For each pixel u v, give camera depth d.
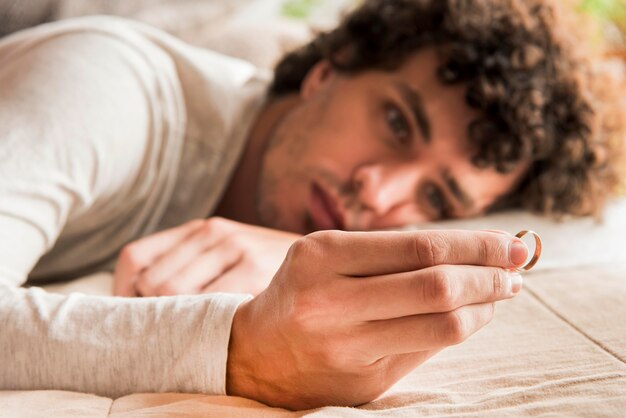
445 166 0.95
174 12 1.33
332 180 0.94
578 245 0.96
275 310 0.43
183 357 0.47
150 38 0.96
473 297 0.41
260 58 1.35
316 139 0.97
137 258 0.69
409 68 0.96
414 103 0.94
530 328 0.60
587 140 1.01
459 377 0.51
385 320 0.41
